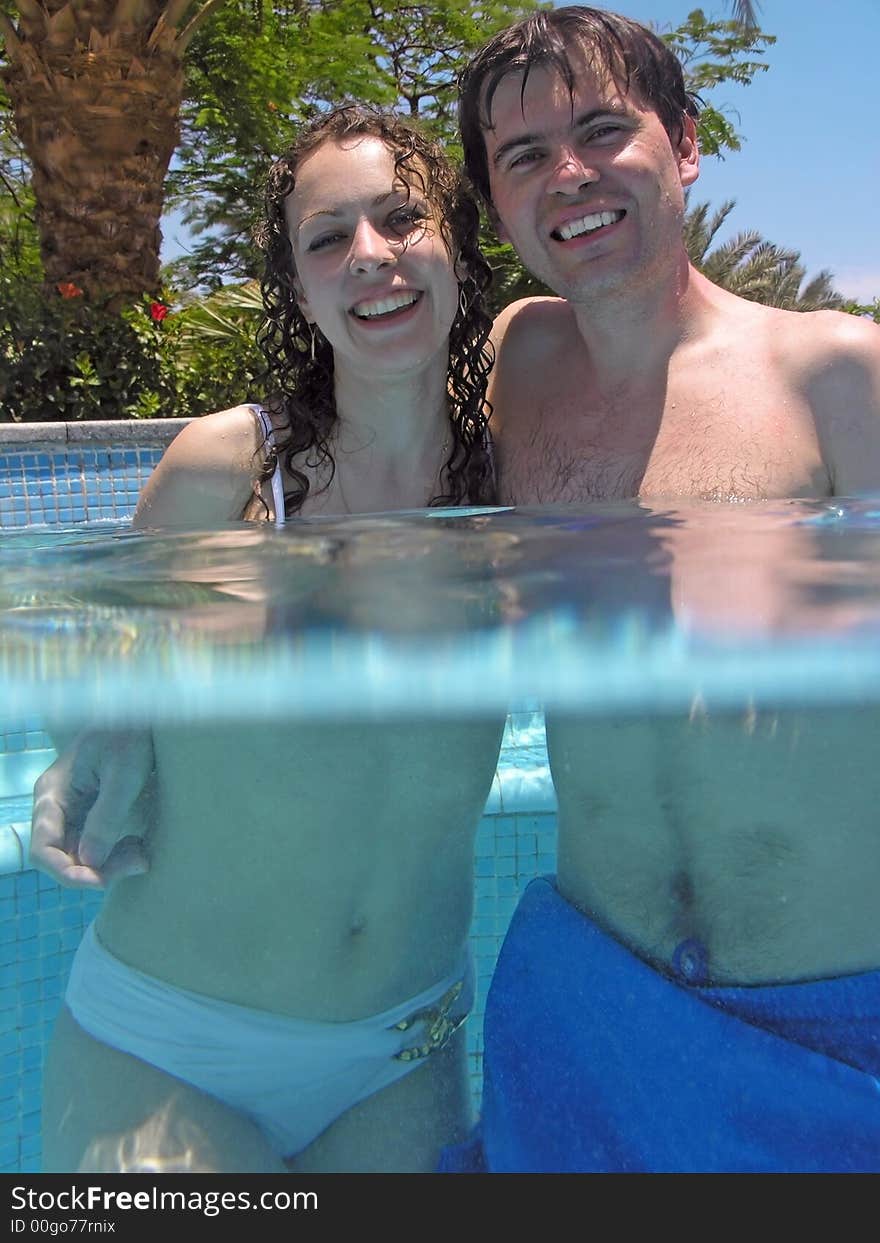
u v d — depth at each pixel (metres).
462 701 0.54
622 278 0.95
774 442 0.92
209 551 0.78
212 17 4.69
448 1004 0.69
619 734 0.60
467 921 0.71
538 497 0.99
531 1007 0.64
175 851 0.62
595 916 0.65
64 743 0.62
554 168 0.94
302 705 0.53
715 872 0.61
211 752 0.59
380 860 0.64
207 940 0.63
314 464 0.97
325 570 0.70
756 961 0.61
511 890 0.70
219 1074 0.63
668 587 0.63
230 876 0.62
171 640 0.56
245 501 0.96
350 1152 0.67
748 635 0.54
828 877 0.60
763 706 0.56
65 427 2.51
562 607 0.59
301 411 0.96
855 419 0.91
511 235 1.00
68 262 3.52
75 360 3.12
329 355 0.96
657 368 0.99
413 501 0.98
